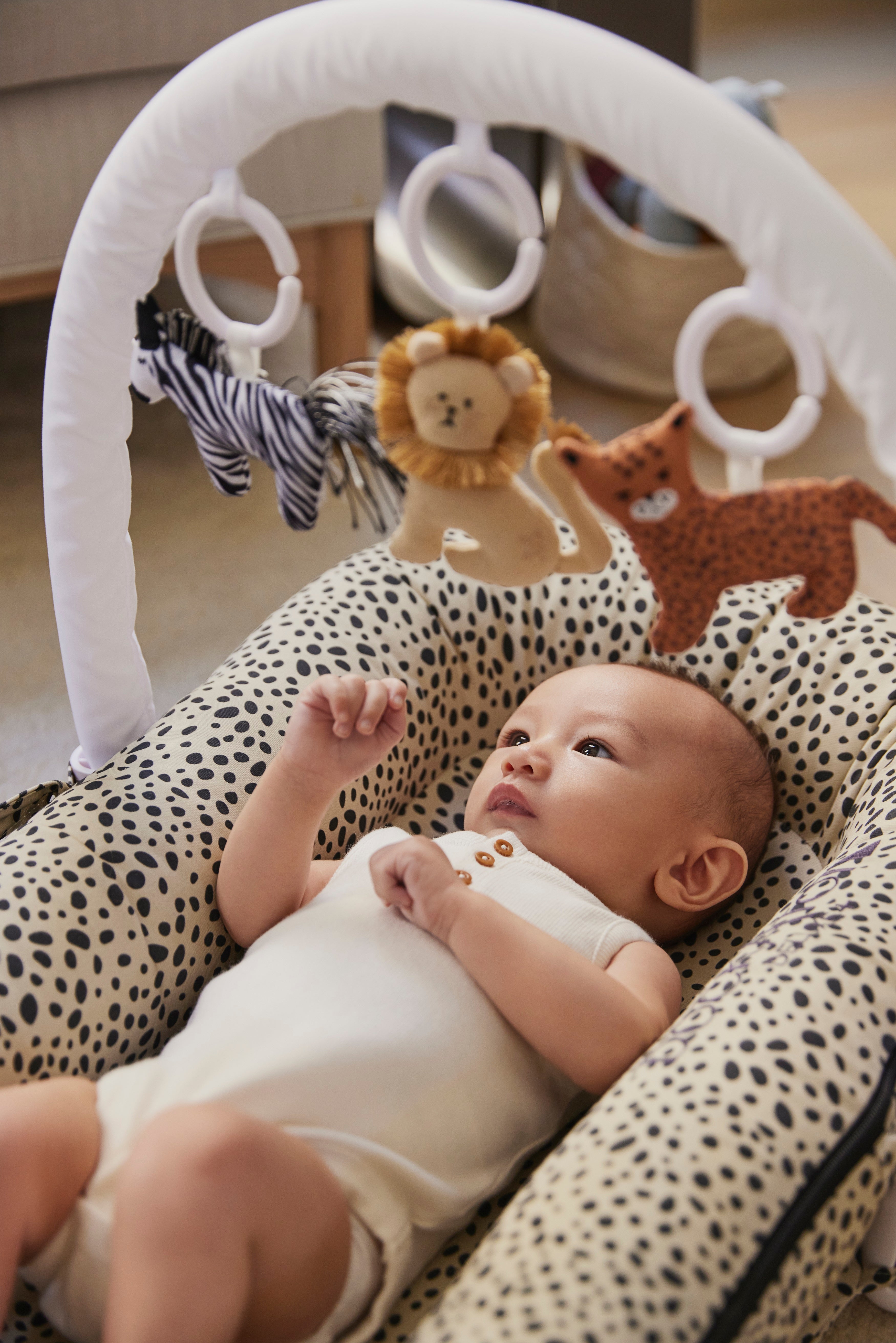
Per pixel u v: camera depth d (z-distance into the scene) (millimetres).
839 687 1176
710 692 1160
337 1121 801
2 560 1864
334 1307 751
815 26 3992
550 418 709
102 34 1649
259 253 1945
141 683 1067
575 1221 690
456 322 698
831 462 2121
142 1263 679
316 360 2117
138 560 1885
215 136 751
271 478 2082
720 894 1081
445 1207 813
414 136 2545
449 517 733
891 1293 928
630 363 2283
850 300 621
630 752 1090
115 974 905
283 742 1001
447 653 1259
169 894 953
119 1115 783
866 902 866
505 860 1021
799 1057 758
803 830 1174
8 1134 732
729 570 731
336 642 1173
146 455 2115
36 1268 759
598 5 2248
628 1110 751
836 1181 724
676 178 629
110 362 881
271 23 706
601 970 897
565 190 2281
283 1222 708
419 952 905
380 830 1053
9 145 1681
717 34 3922
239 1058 816
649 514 703
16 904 880
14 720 1605
